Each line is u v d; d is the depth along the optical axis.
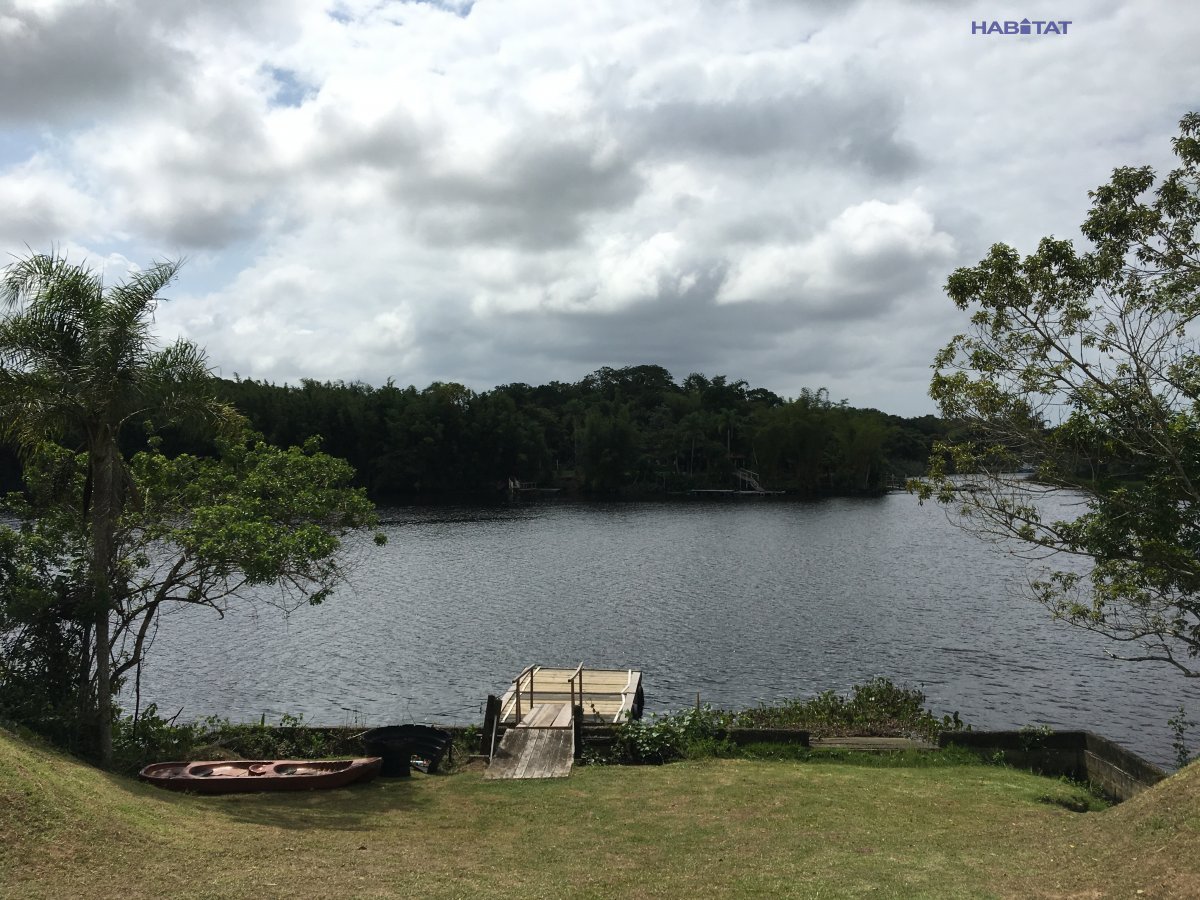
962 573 48.53
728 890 7.71
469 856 8.83
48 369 12.41
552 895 7.53
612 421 123.31
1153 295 11.90
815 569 50.19
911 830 9.84
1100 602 13.26
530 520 83.62
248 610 35.81
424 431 110.62
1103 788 12.97
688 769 13.20
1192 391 11.91
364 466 110.31
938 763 13.57
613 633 31.92
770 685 24.86
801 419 123.25
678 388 166.00
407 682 24.77
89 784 9.25
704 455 132.50
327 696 23.25
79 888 6.68
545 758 14.00
